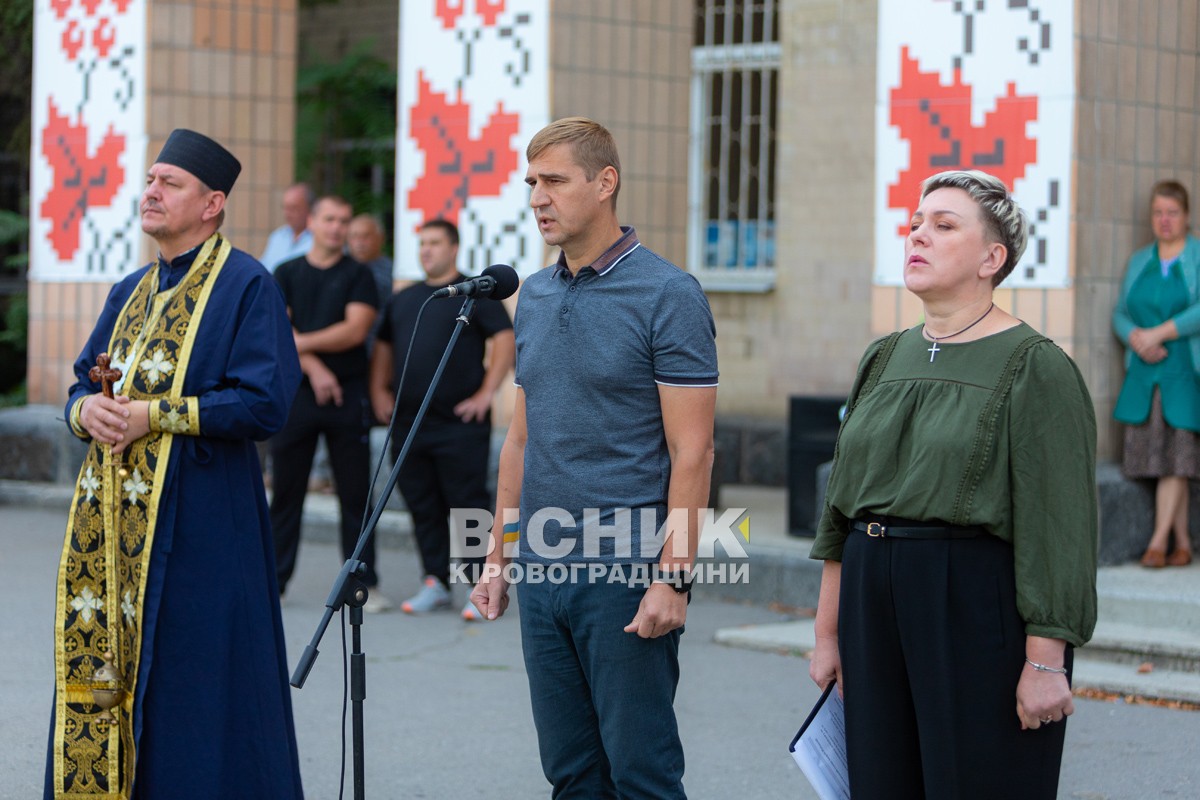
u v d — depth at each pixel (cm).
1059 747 453
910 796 464
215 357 604
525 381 529
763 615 1106
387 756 777
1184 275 1052
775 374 1719
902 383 468
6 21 2009
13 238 2153
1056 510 442
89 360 638
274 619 620
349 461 1098
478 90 1355
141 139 1511
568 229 511
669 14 1366
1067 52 1054
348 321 1082
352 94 2103
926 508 452
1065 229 1059
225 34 1531
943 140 1095
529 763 768
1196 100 1141
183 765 589
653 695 518
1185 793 712
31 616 1073
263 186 1553
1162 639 919
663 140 1366
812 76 1688
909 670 457
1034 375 448
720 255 1800
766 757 777
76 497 617
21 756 758
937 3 1094
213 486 602
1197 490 1109
